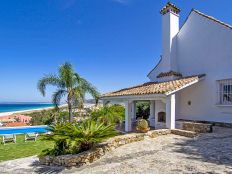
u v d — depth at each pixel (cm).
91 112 2198
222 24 1409
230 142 980
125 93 1620
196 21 1612
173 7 1791
